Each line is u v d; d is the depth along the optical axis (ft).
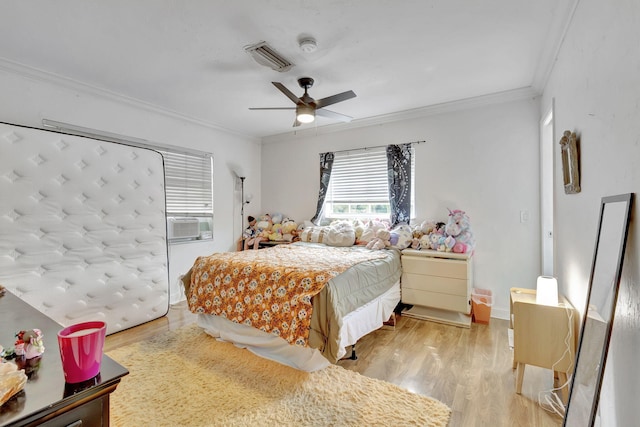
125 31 6.88
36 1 5.82
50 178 8.21
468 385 6.66
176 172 12.87
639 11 3.39
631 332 3.43
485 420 5.56
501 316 10.83
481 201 11.17
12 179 7.61
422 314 10.78
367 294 8.14
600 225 4.47
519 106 10.50
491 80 9.49
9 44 7.38
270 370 7.14
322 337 6.48
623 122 3.84
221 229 14.90
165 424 5.39
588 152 5.25
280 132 15.92
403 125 12.80
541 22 6.53
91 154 9.01
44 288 8.07
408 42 7.32
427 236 11.06
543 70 8.66
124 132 11.01
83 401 2.20
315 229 13.61
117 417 5.55
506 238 10.77
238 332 8.18
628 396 3.44
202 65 8.51
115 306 9.45
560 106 7.34
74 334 2.39
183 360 7.61
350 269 7.81
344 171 14.46
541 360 6.17
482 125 11.11
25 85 8.67
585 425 3.96
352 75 9.10
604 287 4.13
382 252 10.60
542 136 9.91
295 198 16.12
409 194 12.47
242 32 6.92
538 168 10.25
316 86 9.92
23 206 7.77
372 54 7.88
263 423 5.41
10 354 2.62
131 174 9.94
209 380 6.73
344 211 14.46
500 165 10.83
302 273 7.10
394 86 9.95
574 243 6.27
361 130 13.94
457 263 9.93
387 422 5.43
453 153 11.67
